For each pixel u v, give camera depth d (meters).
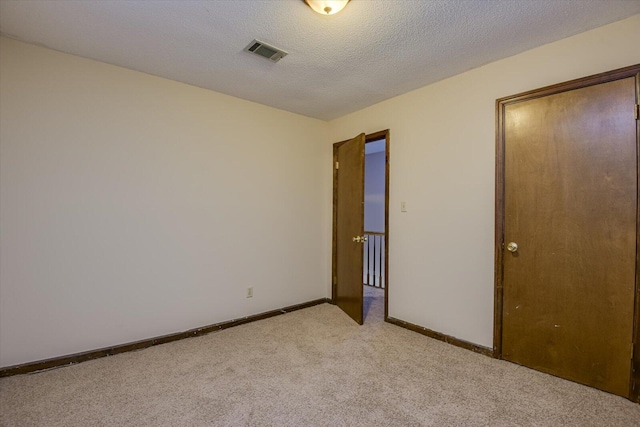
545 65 2.13
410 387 1.96
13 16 1.80
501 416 1.68
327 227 3.96
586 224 1.96
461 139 2.57
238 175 3.12
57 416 1.67
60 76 2.21
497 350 2.35
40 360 2.15
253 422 1.64
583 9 1.74
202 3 1.68
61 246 2.22
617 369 1.85
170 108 2.69
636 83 1.79
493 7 1.71
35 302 2.14
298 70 2.50
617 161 1.85
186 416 1.68
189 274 2.80
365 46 2.13
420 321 2.88
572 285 2.02
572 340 2.02
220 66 2.44
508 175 2.30
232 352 2.47
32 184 2.12
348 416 1.69
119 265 2.45
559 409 1.74
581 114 1.98
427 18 1.82
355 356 2.40
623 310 1.83
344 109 3.48
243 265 3.16
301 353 2.45
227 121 3.03
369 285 5.00
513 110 2.27
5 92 2.04
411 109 2.96
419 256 2.89
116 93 2.43
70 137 2.24
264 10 1.74
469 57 2.30
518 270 2.25
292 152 3.58
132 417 1.67
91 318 2.34
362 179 3.10
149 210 2.58
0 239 2.03
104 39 2.05
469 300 2.52
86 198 2.31
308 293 3.76
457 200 2.60
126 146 2.47
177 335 2.70
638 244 1.79
